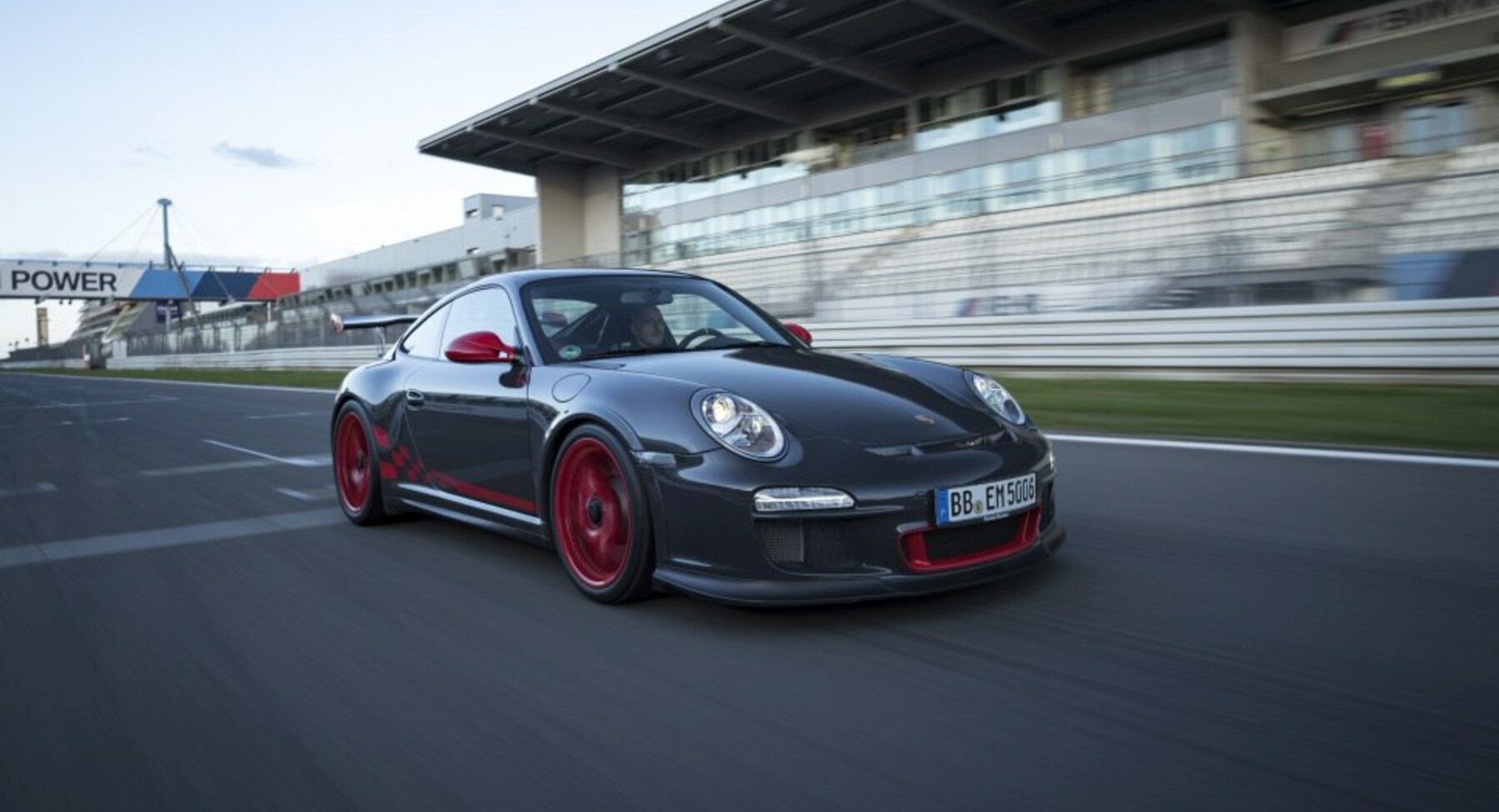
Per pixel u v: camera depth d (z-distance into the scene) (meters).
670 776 1.88
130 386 24.45
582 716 2.18
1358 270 8.40
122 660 2.73
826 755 1.93
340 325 5.14
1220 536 3.51
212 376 28.25
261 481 6.11
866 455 2.66
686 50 22.80
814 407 2.82
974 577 2.71
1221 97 18.06
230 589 3.44
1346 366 8.11
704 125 28.88
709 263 15.93
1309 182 12.84
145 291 65.44
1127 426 6.61
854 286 13.46
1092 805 1.69
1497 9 15.66
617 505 2.98
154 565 3.88
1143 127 19.12
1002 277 11.55
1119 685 2.20
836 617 2.76
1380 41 16.98
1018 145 21.39
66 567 3.92
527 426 3.28
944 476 2.66
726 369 3.10
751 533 2.61
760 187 28.23
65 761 2.09
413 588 3.32
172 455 7.78
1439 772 1.75
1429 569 2.99
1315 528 3.55
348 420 4.54
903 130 24.59
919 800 1.74
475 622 2.91
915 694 2.21
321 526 4.55
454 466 3.75
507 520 3.48
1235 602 2.75
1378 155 17.30
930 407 2.95
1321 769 1.78
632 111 27.77
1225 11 17.89
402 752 2.05
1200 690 2.16
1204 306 9.59
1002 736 1.98
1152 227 9.98
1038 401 8.28
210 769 2.02
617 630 2.76
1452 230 7.82
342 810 1.82
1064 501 4.22
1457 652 2.31
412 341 4.38
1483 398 6.59
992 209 21.89
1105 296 10.43
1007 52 21.62
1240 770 1.78
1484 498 3.90
